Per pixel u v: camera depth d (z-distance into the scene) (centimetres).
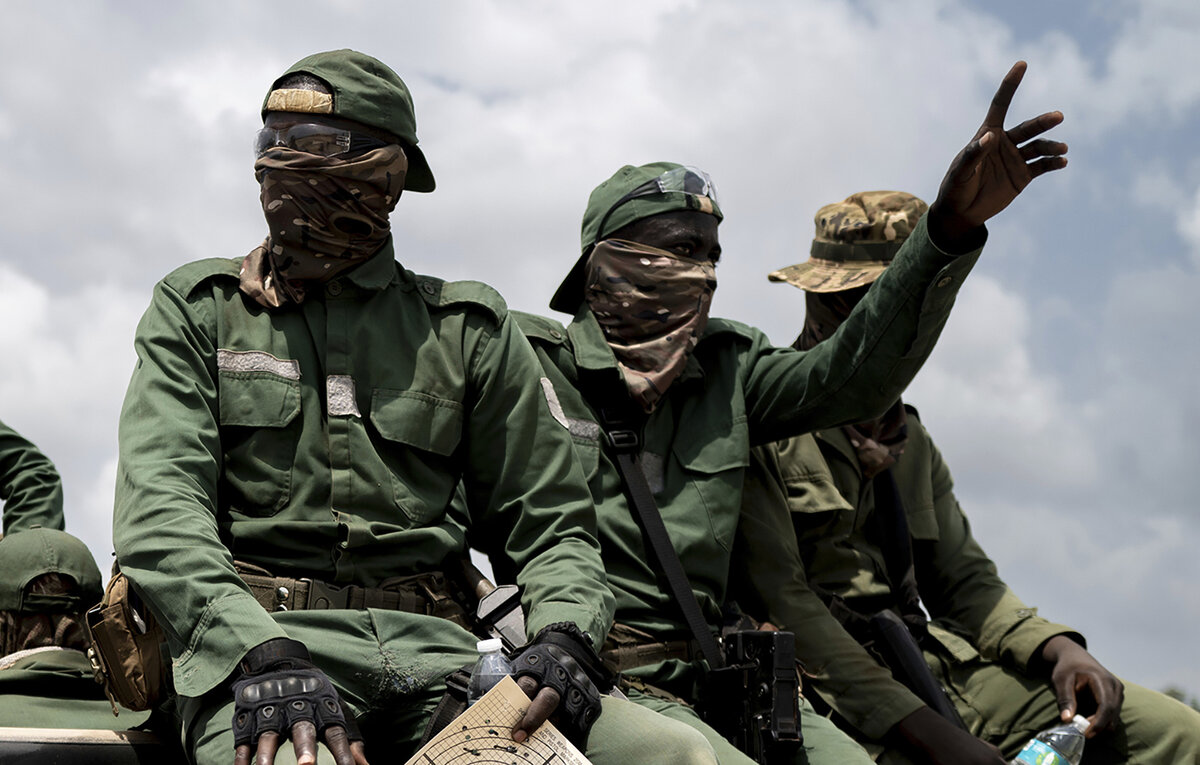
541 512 302
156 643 276
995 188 333
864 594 418
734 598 402
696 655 355
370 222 302
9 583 386
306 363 296
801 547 420
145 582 256
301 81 303
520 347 317
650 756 247
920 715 376
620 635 347
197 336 291
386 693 272
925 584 468
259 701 231
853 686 383
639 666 346
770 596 394
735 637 348
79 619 392
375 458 293
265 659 240
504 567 328
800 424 391
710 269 385
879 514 439
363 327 301
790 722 331
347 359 298
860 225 449
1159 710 406
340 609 278
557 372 370
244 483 286
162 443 273
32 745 279
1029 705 424
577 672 253
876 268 441
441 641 281
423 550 294
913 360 364
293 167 294
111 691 276
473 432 310
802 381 385
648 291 377
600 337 376
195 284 296
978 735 431
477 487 314
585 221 399
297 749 224
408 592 288
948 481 480
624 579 356
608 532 358
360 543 283
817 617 393
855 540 429
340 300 302
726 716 344
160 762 293
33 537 396
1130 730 405
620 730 252
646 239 381
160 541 258
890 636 404
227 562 259
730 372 394
